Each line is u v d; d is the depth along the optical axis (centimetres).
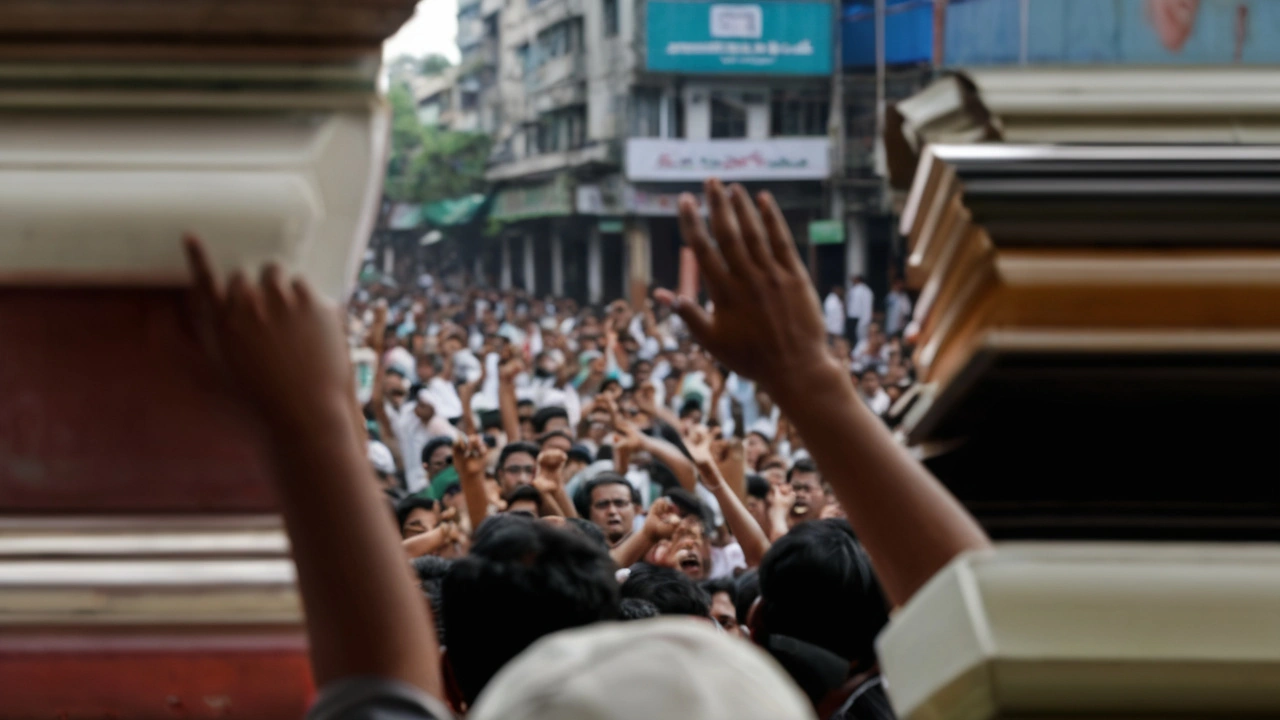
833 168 2858
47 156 95
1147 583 83
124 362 100
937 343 104
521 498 420
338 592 85
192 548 100
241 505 101
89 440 100
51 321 100
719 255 95
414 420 822
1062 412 98
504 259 3603
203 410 100
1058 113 101
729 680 63
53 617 98
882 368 1764
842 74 2845
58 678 99
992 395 96
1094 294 91
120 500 101
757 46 2838
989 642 81
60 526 100
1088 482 102
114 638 99
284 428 86
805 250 2934
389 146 105
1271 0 2255
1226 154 94
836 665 174
